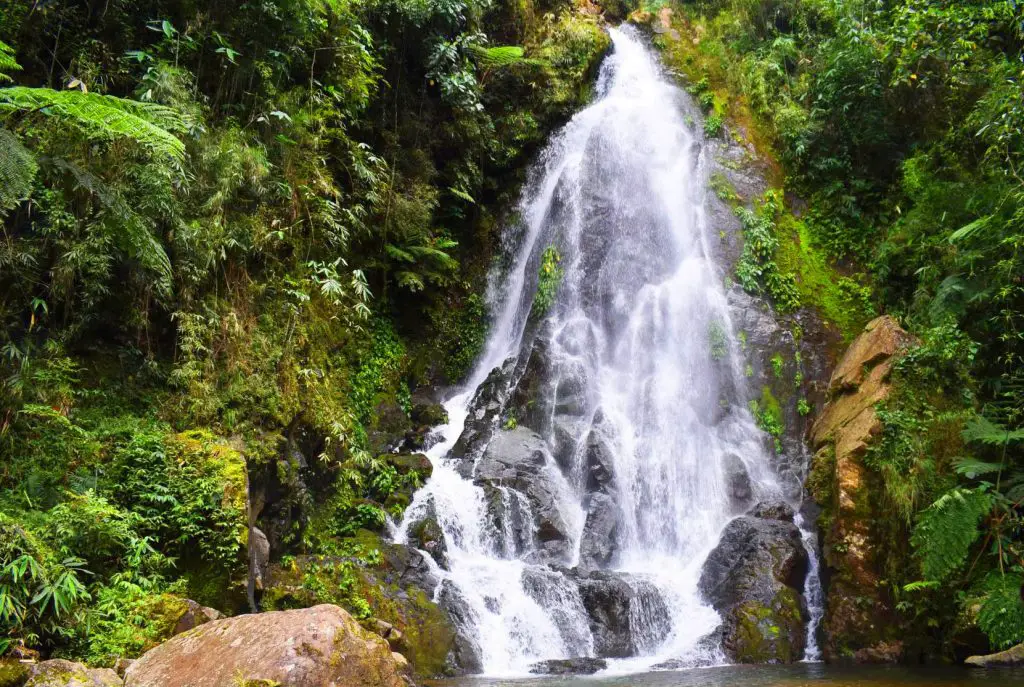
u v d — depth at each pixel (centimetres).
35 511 602
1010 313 997
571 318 1334
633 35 1736
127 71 858
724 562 950
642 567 1020
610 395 1227
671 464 1145
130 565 605
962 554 812
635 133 1521
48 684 431
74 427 676
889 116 1363
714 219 1399
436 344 1362
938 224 1196
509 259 1495
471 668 766
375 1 1273
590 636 837
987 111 1131
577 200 1428
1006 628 753
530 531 991
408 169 1324
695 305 1302
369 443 1105
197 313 838
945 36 1233
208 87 962
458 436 1175
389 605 790
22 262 702
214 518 673
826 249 1369
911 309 1184
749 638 833
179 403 794
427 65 1330
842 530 920
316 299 1046
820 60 1530
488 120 1469
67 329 735
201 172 861
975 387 977
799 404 1213
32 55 806
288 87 1072
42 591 507
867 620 864
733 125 1538
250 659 452
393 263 1292
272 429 863
